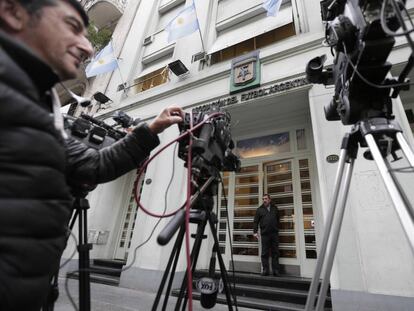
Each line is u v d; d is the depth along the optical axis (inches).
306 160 220.7
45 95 34.3
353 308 118.0
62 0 36.7
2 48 27.9
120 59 377.1
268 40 253.0
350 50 44.2
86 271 54.7
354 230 131.7
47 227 25.8
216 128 54.6
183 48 306.2
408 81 41.9
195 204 51.4
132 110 301.3
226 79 238.7
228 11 301.6
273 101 207.3
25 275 23.3
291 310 126.8
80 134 62.0
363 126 41.9
